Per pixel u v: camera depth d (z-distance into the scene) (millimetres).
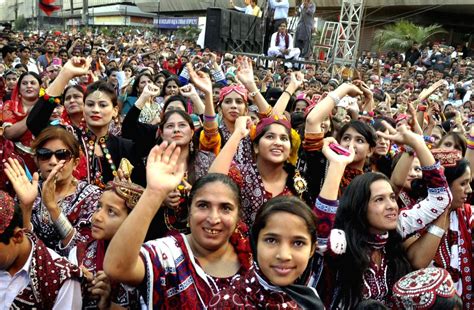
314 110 3201
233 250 2250
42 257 2111
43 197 2684
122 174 3289
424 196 3434
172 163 1919
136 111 4305
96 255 2555
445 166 3070
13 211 1988
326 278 2562
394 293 2270
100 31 37438
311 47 15203
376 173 2674
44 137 3004
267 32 14602
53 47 12547
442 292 2133
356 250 2545
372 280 2607
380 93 10125
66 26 41781
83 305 2262
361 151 3586
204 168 3600
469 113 10211
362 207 2586
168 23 37406
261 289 1799
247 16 14117
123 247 1821
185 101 4914
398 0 25359
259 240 1832
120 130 5129
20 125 4000
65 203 2955
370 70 16641
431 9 26641
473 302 3135
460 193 3082
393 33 23406
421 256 2812
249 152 3232
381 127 4355
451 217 3170
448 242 3145
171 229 2656
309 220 1819
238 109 4496
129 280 1891
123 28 41656
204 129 3811
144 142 4262
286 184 3199
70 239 2721
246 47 14289
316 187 3264
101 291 2199
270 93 6777
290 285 1824
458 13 27766
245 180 3131
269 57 13008
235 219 2152
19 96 5121
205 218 2094
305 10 14148
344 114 5328
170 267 2018
